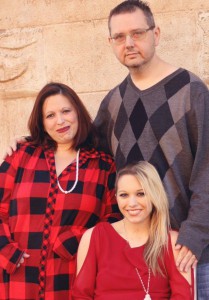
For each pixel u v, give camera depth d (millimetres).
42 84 4090
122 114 3217
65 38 4039
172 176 3084
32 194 3193
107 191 3295
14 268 3150
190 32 3820
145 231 2973
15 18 4133
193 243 2887
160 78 3119
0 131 4207
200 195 2959
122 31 3074
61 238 3146
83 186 3219
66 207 3174
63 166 3277
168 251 2902
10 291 3178
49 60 4074
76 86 4035
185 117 3039
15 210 3219
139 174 2936
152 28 3104
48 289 3129
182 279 2859
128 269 2883
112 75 3973
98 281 2904
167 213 2959
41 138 3371
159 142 3082
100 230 3010
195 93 3021
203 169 3002
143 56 3082
